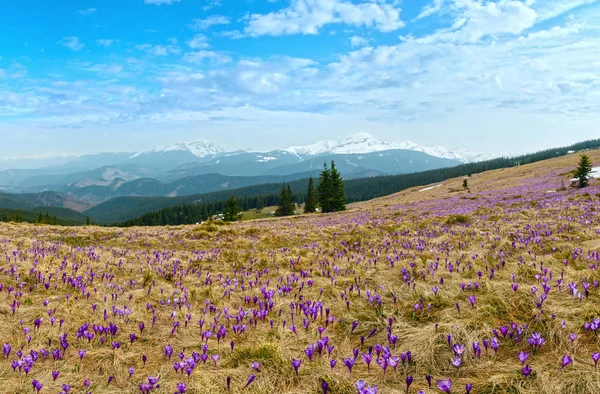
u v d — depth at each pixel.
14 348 5.23
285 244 17.62
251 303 7.66
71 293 8.30
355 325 5.39
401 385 4.01
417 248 12.17
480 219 20.03
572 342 4.33
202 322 5.88
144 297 8.18
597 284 5.70
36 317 6.50
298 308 6.98
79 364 4.84
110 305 7.49
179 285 9.27
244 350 4.99
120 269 11.41
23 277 9.06
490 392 3.67
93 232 26.06
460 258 10.02
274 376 4.41
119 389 4.21
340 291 7.80
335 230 21.41
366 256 12.16
